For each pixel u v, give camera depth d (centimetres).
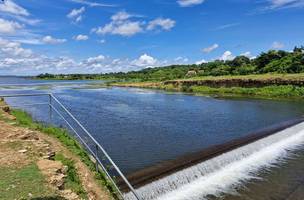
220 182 1592
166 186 1411
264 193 1487
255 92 7181
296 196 1470
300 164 1939
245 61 13775
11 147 1023
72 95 6644
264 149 2242
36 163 934
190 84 9506
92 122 3086
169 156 1884
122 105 4712
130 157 1847
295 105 4884
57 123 2720
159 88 9888
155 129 2795
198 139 2425
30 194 754
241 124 3152
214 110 4234
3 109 1536
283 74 9169
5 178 813
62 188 841
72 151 1145
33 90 8169
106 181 1016
